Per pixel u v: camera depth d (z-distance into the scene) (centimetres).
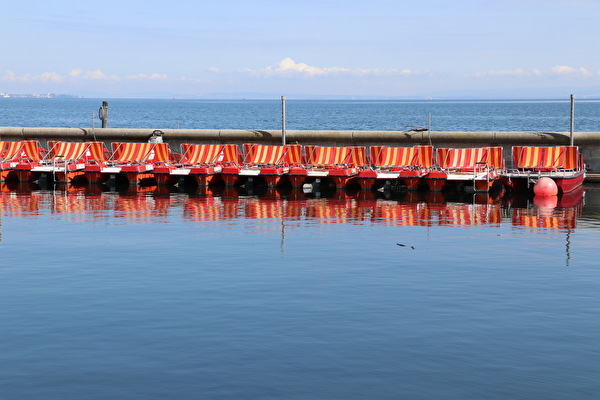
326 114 18962
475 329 1398
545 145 3925
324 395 1109
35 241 2284
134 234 2422
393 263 1969
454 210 3030
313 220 2745
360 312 1504
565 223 2669
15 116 17625
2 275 1819
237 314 1488
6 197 3434
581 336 1359
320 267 1917
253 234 2427
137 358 1249
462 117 16538
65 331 1383
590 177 3931
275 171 3800
